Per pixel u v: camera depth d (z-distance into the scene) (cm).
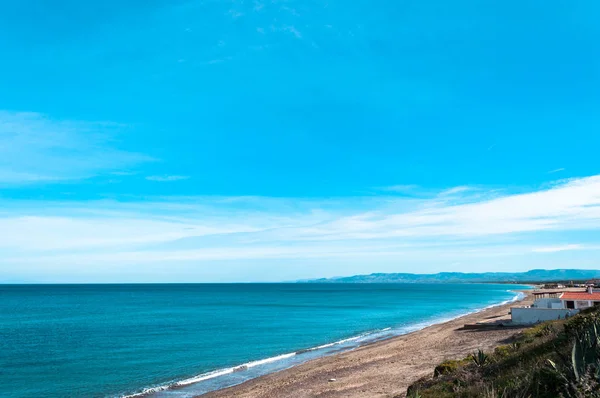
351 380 2597
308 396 2302
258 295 18788
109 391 2844
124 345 4750
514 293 18575
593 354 859
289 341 5062
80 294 19550
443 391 1350
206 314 8800
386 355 3478
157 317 8100
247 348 4569
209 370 3472
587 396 747
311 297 16812
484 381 1273
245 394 2545
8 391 2858
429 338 4259
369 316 8362
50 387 2953
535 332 2845
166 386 2941
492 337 3700
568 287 16375
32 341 5050
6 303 12600
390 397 1905
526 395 914
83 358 3994
